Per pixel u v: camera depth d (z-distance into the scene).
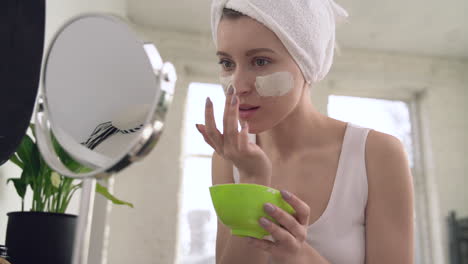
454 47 3.90
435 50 3.96
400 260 0.76
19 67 0.51
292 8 0.71
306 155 0.89
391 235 0.78
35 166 0.89
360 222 0.83
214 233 3.53
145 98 0.33
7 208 1.00
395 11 3.38
